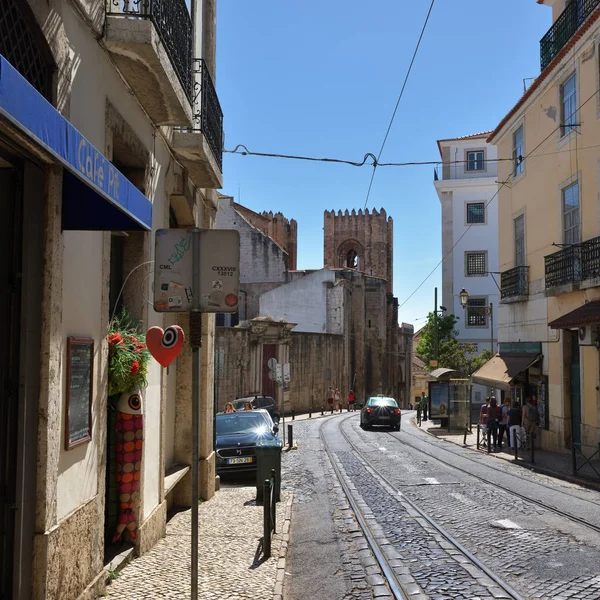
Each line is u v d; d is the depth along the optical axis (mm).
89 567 5824
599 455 17609
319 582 7066
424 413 38594
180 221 11344
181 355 11484
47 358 4926
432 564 7543
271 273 59250
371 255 80375
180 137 9398
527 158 23906
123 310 7566
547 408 22016
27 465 4809
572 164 19969
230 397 37688
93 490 6047
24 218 4914
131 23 6176
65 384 5316
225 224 60188
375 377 67562
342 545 8680
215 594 6180
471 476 15430
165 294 5199
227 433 16953
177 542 8414
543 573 7074
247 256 59812
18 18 4586
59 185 5137
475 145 46906
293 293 57500
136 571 6859
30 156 4777
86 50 5805
